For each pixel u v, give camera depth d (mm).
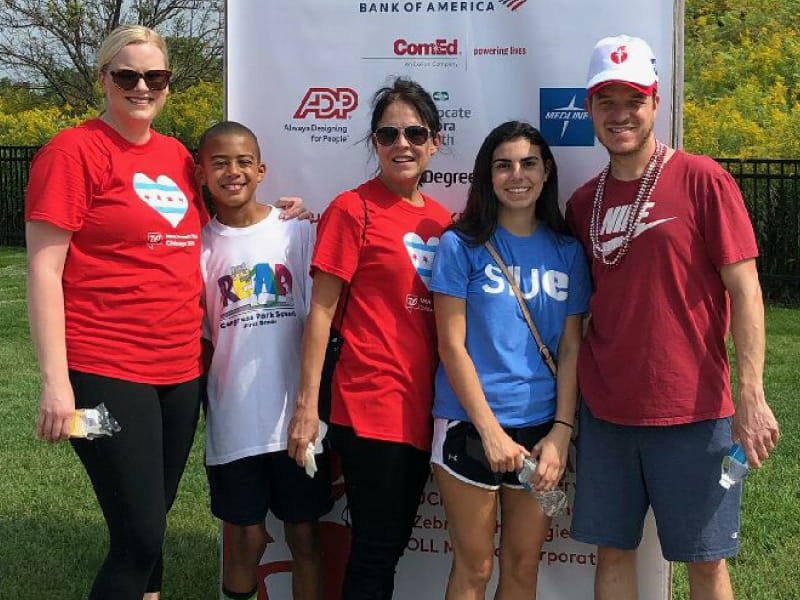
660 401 2668
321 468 3158
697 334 2664
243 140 2971
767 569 4023
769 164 9766
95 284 2664
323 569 3375
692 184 2658
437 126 2918
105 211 2666
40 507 4711
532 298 2822
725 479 2637
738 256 2600
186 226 2818
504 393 2785
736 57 13367
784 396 6363
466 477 2799
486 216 2818
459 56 3266
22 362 7414
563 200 3283
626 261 2701
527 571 2926
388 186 2936
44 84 18656
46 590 3857
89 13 17562
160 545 2781
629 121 2682
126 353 2686
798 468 5133
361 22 3295
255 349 3033
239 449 3031
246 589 3363
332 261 2844
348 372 2873
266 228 3076
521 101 3258
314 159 3381
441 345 2809
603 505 2818
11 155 14016
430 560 3469
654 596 3295
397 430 2834
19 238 13969
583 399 2832
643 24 3160
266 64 3354
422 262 2893
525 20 3221
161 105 2799
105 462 2676
